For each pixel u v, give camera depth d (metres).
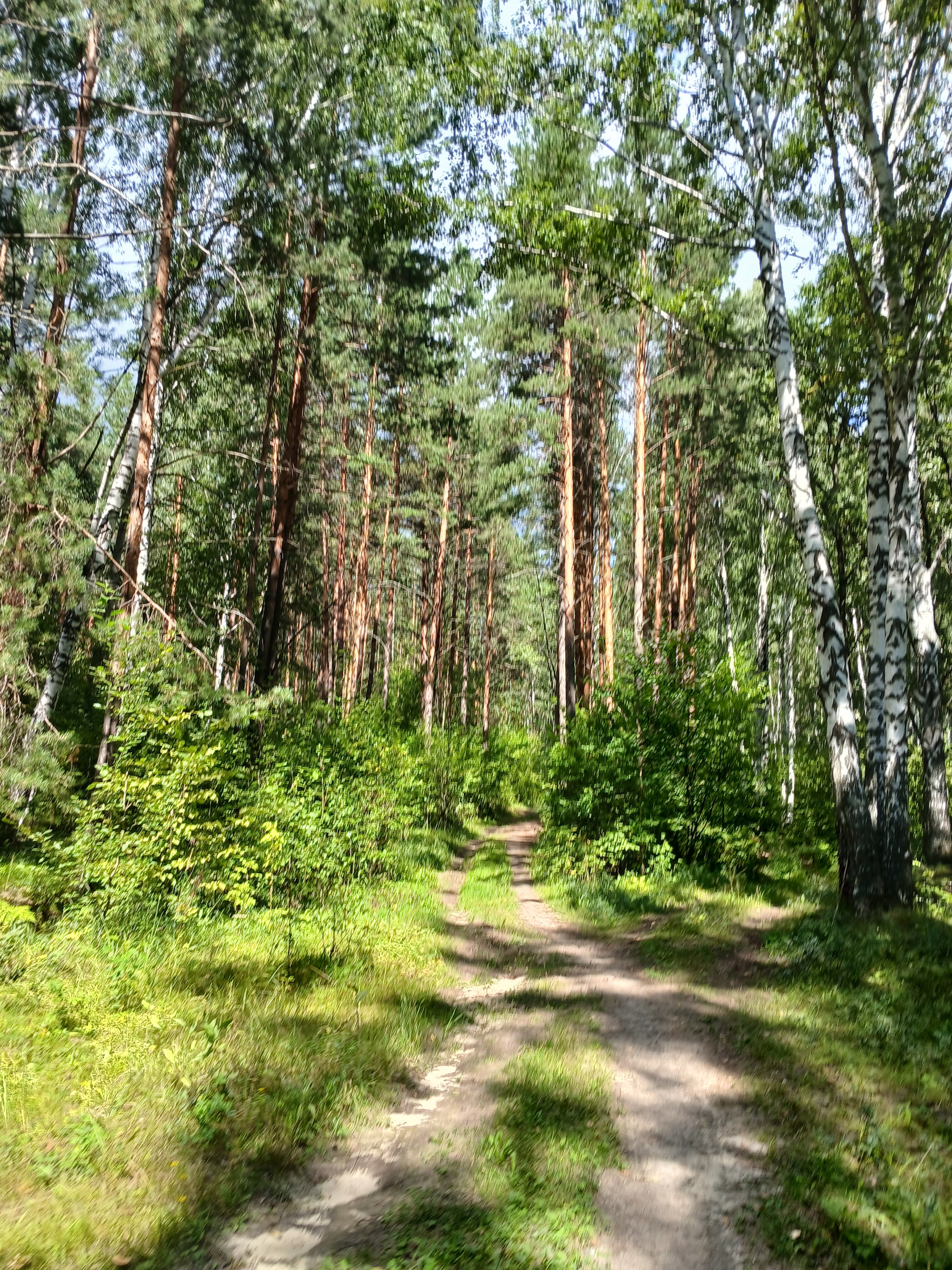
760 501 26.72
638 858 14.52
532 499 27.09
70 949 7.18
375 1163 4.50
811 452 18.70
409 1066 5.92
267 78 12.09
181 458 15.07
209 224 13.27
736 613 33.81
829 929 8.98
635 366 22.94
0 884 8.85
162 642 9.77
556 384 21.11
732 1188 4.16
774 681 34.62
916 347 10.23
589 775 15.33
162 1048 5.36
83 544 10.86
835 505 17.39
